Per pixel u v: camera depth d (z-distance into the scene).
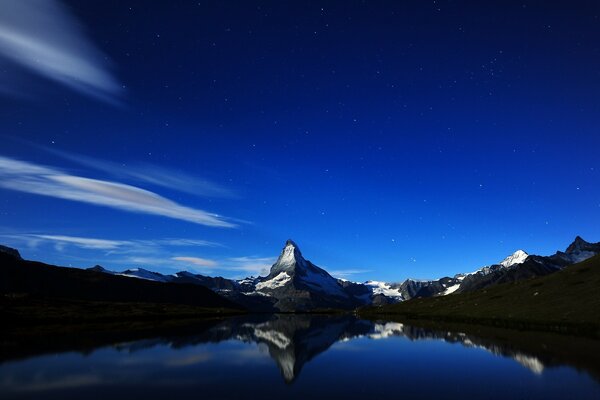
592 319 60.72
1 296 138.38
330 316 194.38
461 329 74.38
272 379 31.56
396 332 77.12
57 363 39.59
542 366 34.56
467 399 24.53
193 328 91.31
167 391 27.34
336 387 28.55
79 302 159.00
